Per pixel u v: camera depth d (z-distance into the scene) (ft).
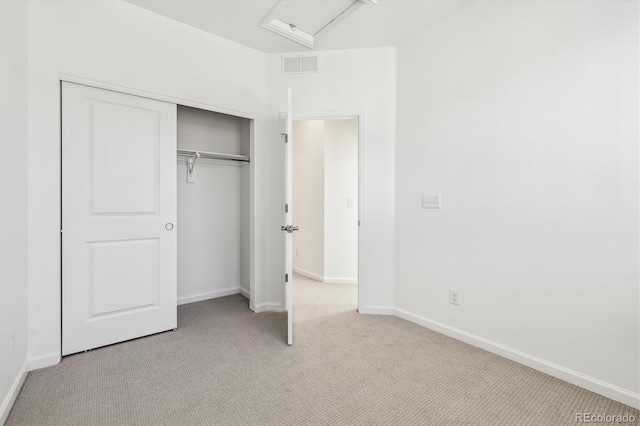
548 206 6.21
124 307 7.56
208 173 11.12
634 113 5.20
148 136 7.82
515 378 6.07
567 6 5.91
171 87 8.07
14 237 5.46
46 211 6.38
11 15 5.36
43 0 6.34
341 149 13.82
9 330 5.18
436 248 8.35
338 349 7.27
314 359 6.79
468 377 6.10
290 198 7.73
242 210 11.74
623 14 5.27
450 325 8.05
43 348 6.35
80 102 6.86
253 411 5.07
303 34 9.05
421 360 6.77
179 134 10.36
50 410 5.03
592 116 5.63
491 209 7.14
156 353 7.02
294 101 9.78
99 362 6.58
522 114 6.59
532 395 5.53
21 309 5.78
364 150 9.56
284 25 8.58
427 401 5.35
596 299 5.62
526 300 6.56
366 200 9.60
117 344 7.45
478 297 7.42
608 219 5.48
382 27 8.45
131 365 6.47
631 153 5.24
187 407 5.15
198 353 7.04
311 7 7.83
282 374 6.17
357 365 6.54
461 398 5.44
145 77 7.66
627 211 5.28
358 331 8.34
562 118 6.00
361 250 9.68
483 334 7.33
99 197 7.15
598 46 5.55
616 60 5.36
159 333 8.13
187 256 10.73
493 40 7.06
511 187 6.78
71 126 6.76
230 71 9.13
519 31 6.61
